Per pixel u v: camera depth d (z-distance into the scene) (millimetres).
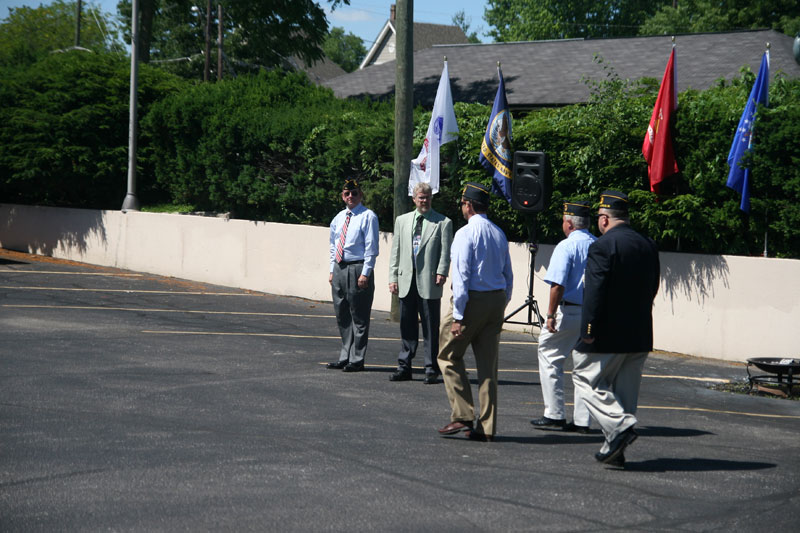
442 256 8297
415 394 7848
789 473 5590
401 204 13133
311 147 15430
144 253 18156
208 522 4379
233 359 9328
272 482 5078
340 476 5238
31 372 8133
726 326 11164
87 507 4562
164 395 7402
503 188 12539
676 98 11453
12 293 13906
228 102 17266
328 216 15719
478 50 24016
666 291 11742
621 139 11898
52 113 19484
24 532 4184
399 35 12836
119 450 5664
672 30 41375
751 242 11398
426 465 5539
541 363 6801
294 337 11117
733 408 8094
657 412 7664
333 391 7852
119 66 20641
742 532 4434
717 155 11227
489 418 6227
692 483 5297
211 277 16906
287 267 15625
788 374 8875
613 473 5477
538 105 19062
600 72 20250
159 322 11836
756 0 36469
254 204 17062
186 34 47531
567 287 6676
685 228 11430
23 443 5750
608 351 5559
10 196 21891
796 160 10406
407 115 13000
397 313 13234
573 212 6785
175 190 18531
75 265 18781
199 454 5633
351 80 25234
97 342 9992
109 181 19781
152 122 18484
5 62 23344
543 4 54625
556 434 6562
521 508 4727
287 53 29766
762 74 10953
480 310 6141
